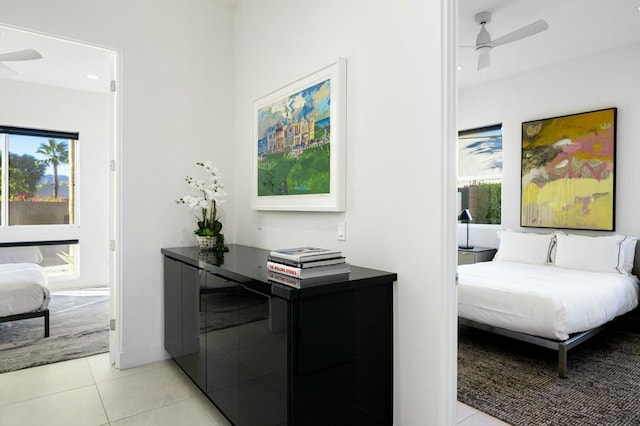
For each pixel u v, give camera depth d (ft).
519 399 7.89
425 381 5.80
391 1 6.31
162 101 9.92
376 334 6.03
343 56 7.24
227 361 6.66
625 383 8.65
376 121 6.57
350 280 5.65
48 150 18.51
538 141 15.24
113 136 9.65
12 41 12.54
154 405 7.62
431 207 5.71
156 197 9.85
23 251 17.79
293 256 5.88
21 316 11.24
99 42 9.04
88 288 18.75
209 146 10.71
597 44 13.12
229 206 11.15
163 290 9.93
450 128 5.53
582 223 14.03
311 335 5.24
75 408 7.48
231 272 6.46
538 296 9.30
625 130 13.15
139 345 9.61
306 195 8.02
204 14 10.59
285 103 8.68
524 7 10.68
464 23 11.60
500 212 16.81
